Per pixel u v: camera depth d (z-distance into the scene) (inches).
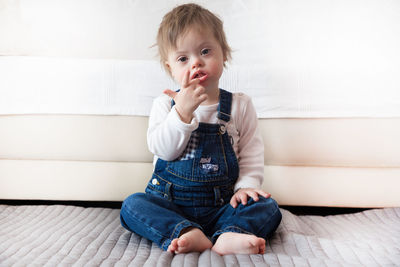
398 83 42.9
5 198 44.9
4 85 44.0
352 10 58.4
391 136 43.2
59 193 44.9
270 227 32.8
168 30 36.0
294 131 44.1
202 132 36.4
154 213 31.0
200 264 26.3
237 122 39.0
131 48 64.2
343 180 44.2
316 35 60.5
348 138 43.6
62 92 44.2
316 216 43.1
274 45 61.5
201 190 35.1
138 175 44.9
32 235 34.4
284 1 61.9
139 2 63.9
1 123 44.4
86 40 63.7
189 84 33.9
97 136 44.6
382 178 43.9
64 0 62.7
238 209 32.9
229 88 44.5
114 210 44.0
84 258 28.7
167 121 34.2
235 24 62.4
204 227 34.8
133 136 44.7
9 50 60.4
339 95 43.3
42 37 62.1
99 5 63.6
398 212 41.7
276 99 44.0
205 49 35.4
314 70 43.6
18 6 60.4
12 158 45.0
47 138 44.5
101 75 44.3
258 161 38.8
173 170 35.6
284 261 27.2
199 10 37.7
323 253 29.9
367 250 30.7
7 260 28.1
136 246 31.9
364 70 43.2
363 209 47.9
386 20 56.0
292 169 44.6
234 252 28.9
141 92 44.3
